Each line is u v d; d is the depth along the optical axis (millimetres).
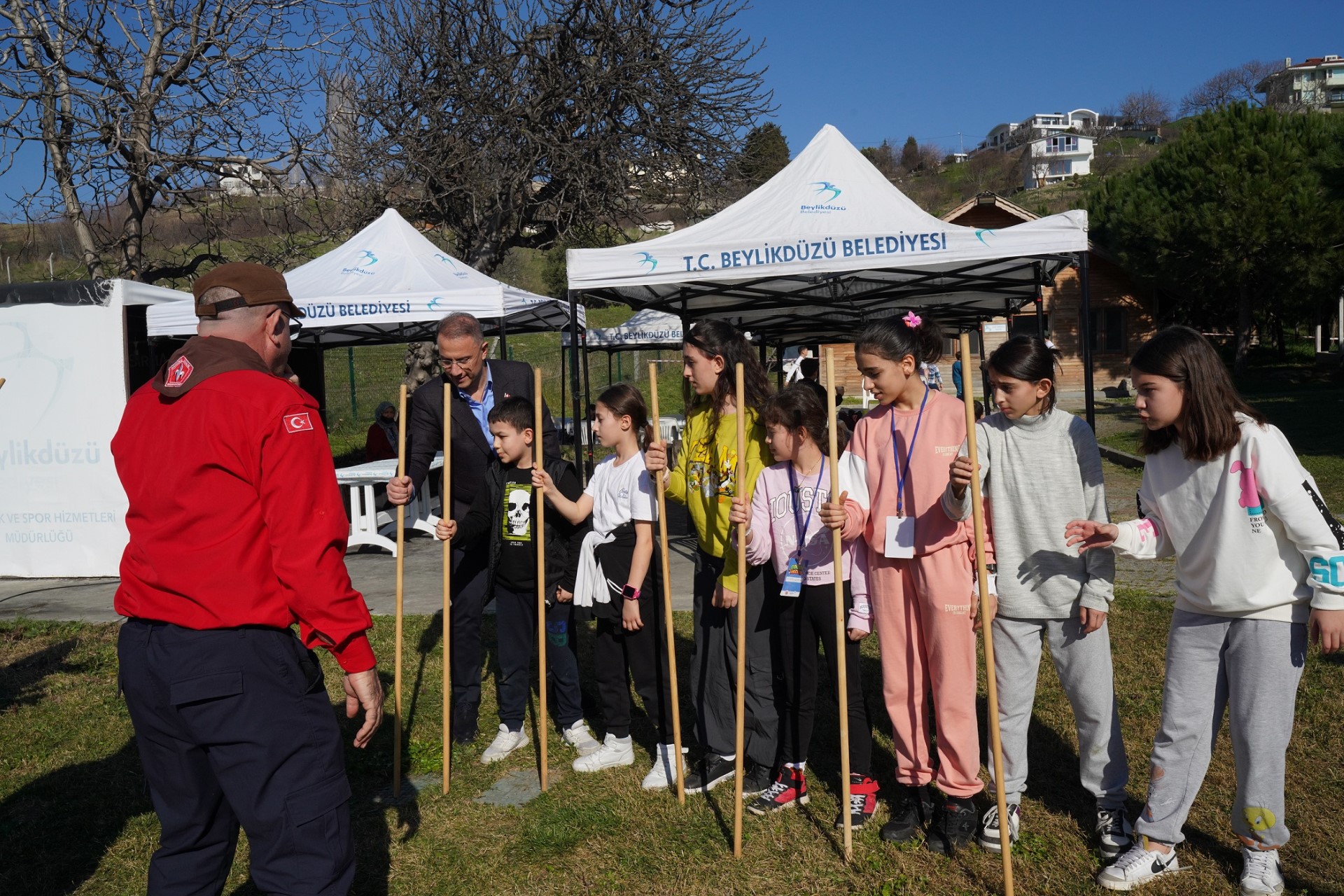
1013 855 3064
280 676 2236
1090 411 5582
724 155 15250
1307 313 25719
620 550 3754
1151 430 2807
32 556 7926
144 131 11992
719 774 3697
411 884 3070
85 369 7777
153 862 2359
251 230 14477
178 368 2271
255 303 2381
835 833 3275
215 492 2184
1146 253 23219
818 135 6625
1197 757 2809
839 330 10469
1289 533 2574
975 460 2719
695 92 14875
